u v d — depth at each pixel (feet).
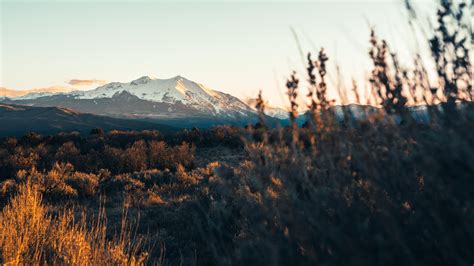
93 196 49.24
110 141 115.75
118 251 17.25
